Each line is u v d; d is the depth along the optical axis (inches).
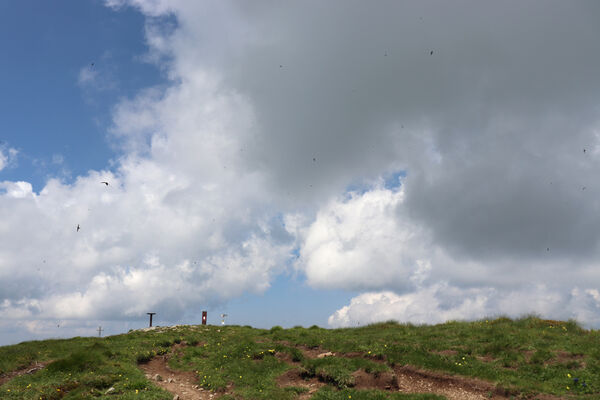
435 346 896.3
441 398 645.3
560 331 943.0
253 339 1098.1
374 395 675.4
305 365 832.9
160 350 1042.7
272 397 703.7
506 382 681.6
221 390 778.2
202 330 1366.9
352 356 882.8
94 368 836.6
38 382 757.9
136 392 720.3
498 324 1065.5
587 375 669.9
